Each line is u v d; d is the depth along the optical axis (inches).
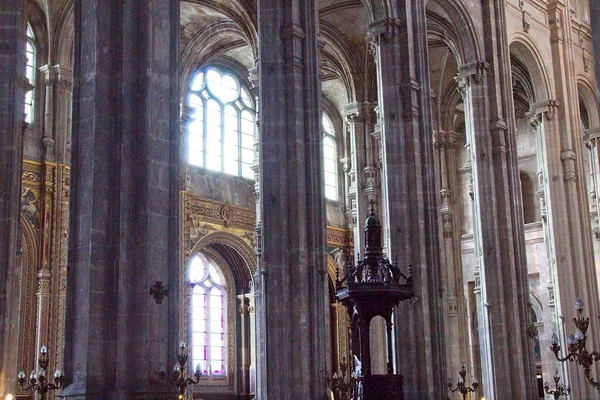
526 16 1535.4
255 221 1587.1
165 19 786.2
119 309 700.7
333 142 1804.9
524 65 1605.6
